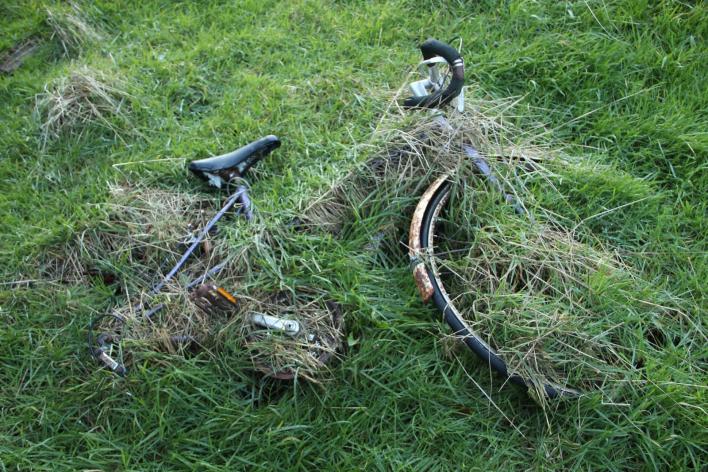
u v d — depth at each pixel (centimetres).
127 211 300
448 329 264
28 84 394
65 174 341
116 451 247
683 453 236
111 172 334
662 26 375
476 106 336
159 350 262
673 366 249
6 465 243
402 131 306
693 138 322
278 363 253
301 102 362
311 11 419
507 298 254
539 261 263
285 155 334
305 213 294
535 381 241
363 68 379
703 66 357
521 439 248
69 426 255
